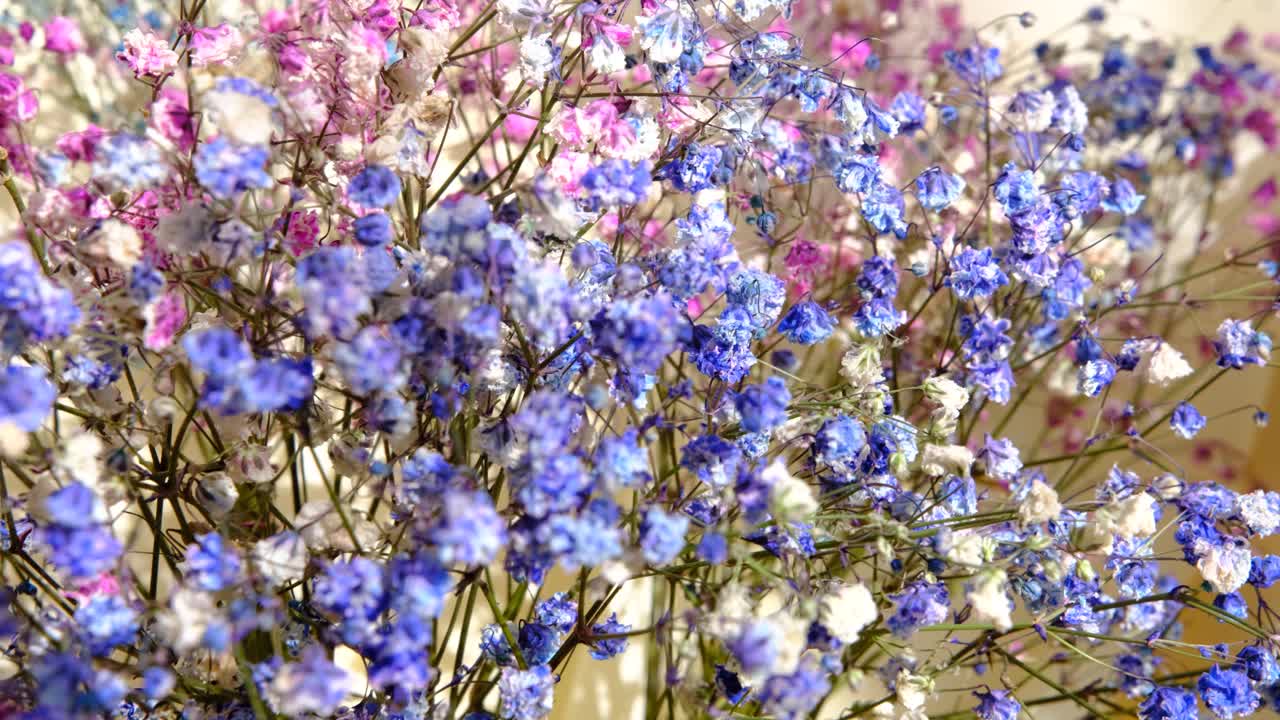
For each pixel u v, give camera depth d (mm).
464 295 195
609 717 292
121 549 193
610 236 257
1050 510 214
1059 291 251
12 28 254
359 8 223
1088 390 245
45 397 186
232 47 220
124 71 263
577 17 244
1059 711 305
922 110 266
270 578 203
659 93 230
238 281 216
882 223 235
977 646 234
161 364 211
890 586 237
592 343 210
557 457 195
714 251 218
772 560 233
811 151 247
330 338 204
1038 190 239
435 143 279
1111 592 279
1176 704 224
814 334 229
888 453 228
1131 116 314
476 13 266
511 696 212
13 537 212
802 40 265
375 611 195
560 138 225
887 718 229
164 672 191
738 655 195
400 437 208
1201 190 333
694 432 244
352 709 221
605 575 200
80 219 207
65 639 200
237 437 222
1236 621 224
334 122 222
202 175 192
